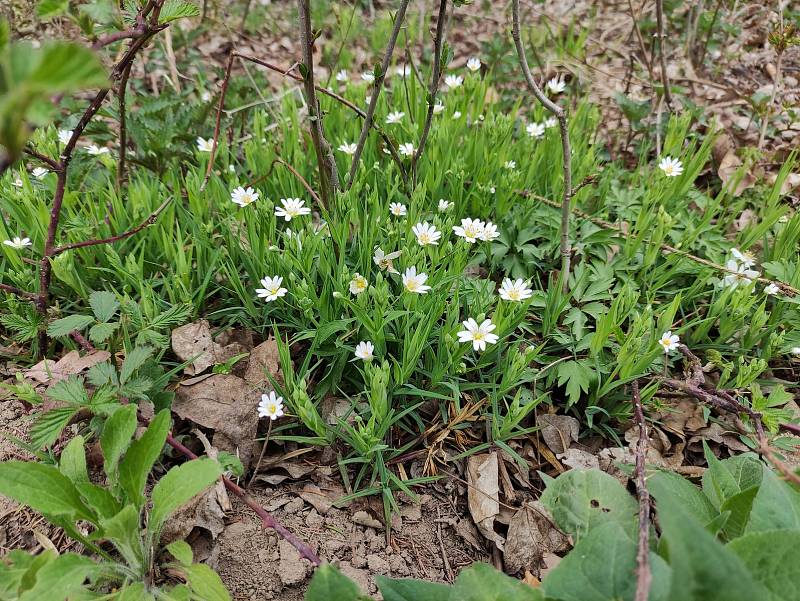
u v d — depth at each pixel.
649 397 0.40
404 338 0.40
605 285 0.46
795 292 0.44
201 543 0.34
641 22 0.78
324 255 0.42
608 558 0.25
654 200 0.51
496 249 0.49
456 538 0.36
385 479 0.36
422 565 0.34
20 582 0.27
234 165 0.58
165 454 0.37
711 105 0.72
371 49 0.88
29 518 0.34
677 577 0.20
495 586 0.25
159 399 0.37
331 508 0.36
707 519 0.31
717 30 0.80
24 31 0.65
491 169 0.53
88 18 0.30
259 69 0.84
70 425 0.37
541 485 0.38
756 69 0.80
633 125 0.63
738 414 0.38
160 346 0.37
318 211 0.52
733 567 0.20
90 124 0.52
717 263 0.49
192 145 0.56
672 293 0.48
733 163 0.62
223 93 0.46
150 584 0.31
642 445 0.35
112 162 0.50
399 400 0.40
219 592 0.28
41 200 0.45
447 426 0.40
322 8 0.93
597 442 0.41
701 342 0.45
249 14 0.94
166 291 0.46
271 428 0.39
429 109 0.47
